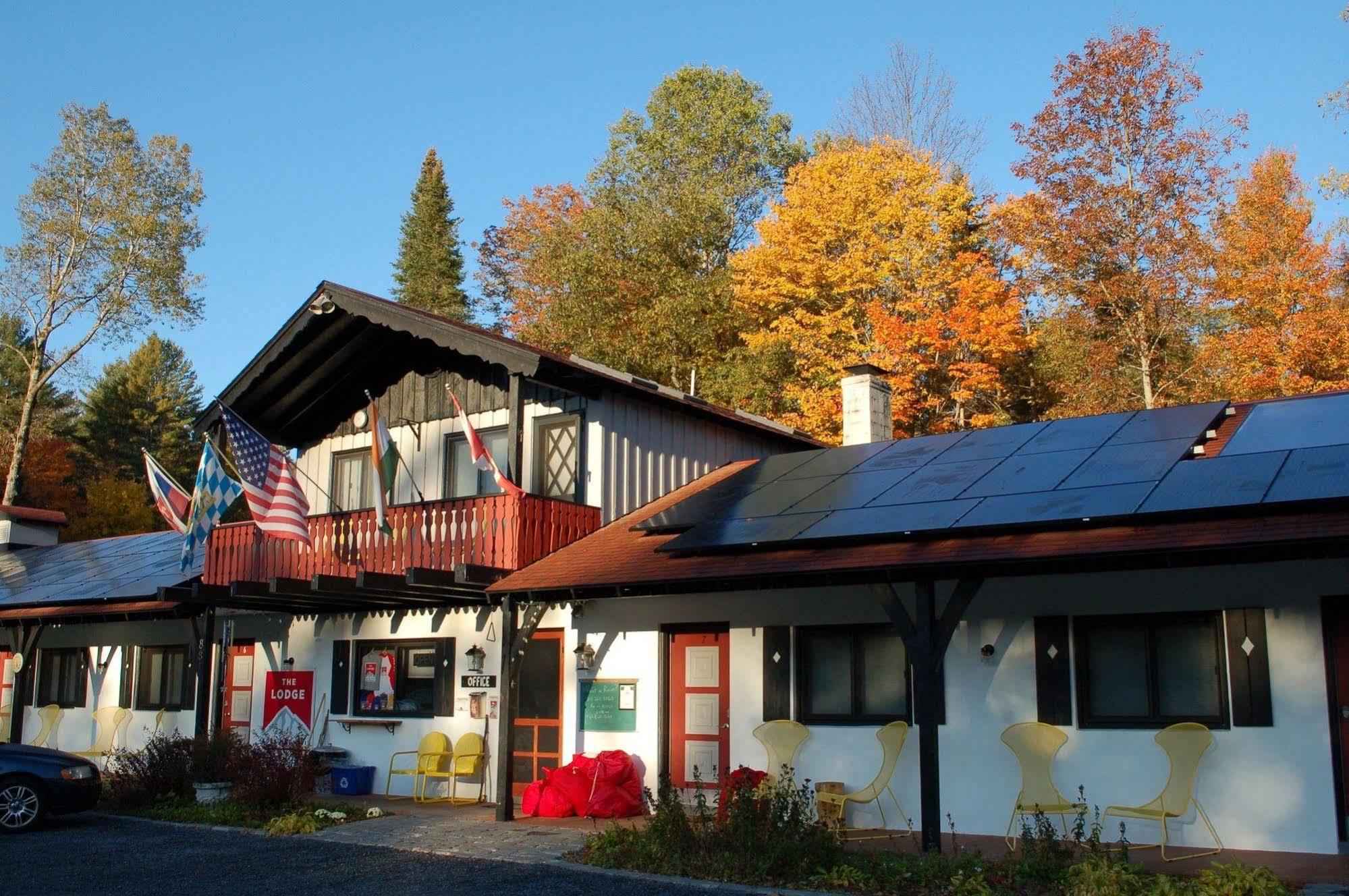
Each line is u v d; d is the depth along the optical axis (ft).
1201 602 36.37
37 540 90.17
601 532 50.11
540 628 50.80
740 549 40.55
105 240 124.98
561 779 45.57
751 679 44.34
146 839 42.32
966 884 29.30
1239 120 90.33
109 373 211.82
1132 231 92.07
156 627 68.08
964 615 40.27
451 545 49.78
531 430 54.90
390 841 40.09
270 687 60.54
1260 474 34.17
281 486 49.26
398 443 59.82
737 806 35.09
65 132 124.77
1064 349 99.19
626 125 137.28
